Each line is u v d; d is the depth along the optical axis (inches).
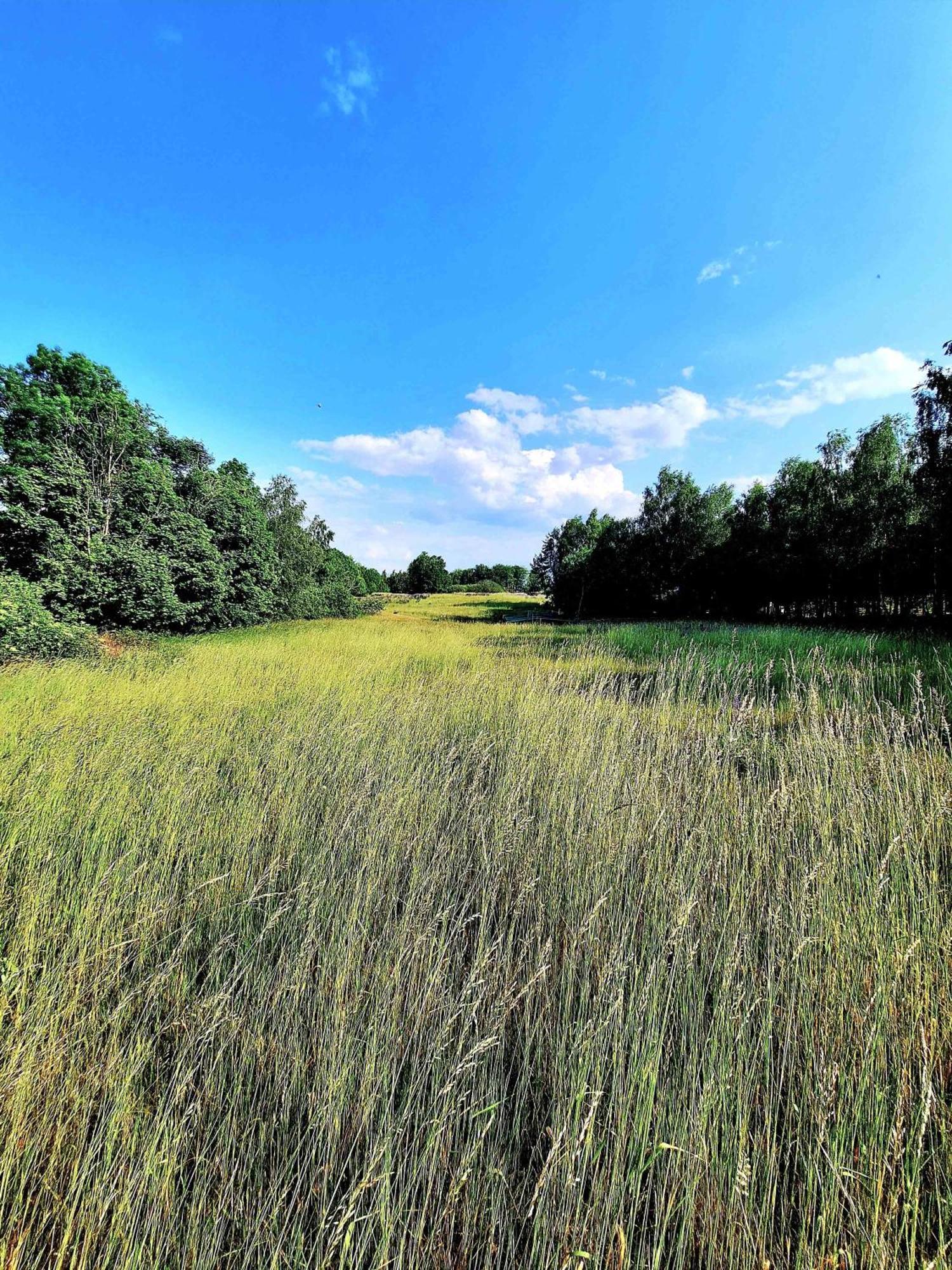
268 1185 56.8
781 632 507.8
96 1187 51.7
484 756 157.9
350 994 76.2
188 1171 57.7
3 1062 64.3
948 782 123.9
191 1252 49.7
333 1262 49.9
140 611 639.1
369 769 156.4
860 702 194.9
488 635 695.1
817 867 88.6
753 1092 63.8
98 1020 72.9
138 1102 62.6
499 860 108.7
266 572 885.2
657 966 73.9
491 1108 56.4
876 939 79.1
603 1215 50.1
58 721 193.3
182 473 887.1
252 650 437.1
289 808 131.6
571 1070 62.7
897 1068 63.6
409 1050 68.6
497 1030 66.3
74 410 685.9
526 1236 51.4
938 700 179.0
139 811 129.9
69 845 115.9
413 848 116.5
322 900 96.6
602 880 99.4
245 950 86.8
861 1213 52.2
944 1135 55.7
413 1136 58.8
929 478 548.7
